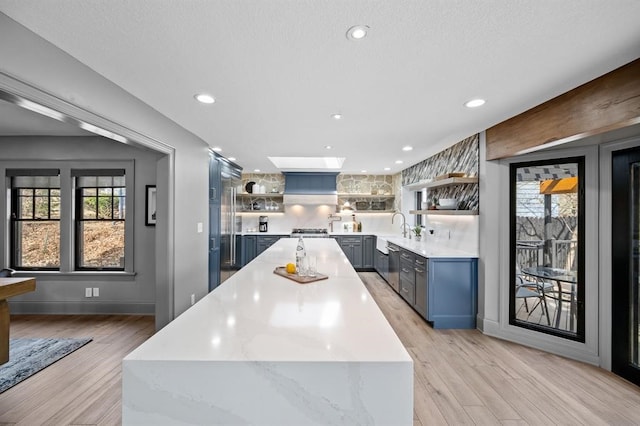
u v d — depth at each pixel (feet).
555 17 4.36
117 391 7.26
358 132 10.77
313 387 3.32
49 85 5.15
